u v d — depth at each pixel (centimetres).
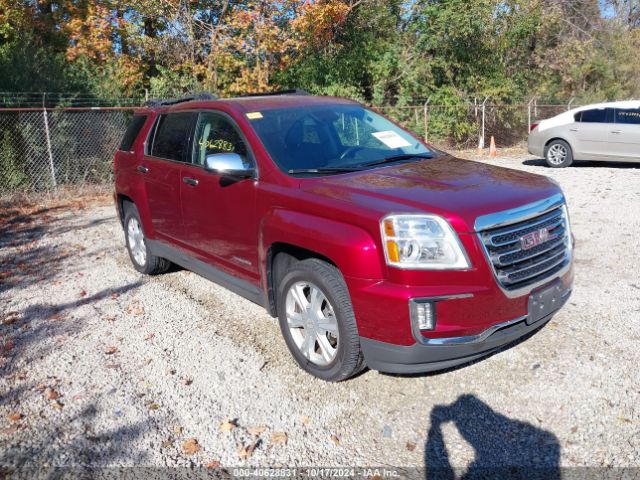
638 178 1192
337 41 1933
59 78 1298
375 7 1938
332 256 369
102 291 615
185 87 1630
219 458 336
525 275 369
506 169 455
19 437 362
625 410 358
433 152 511
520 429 348
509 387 390
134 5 1659
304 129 477
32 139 1198
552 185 413
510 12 2008
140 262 659
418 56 1925
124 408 389
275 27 1662
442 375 408
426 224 346
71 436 362
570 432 343
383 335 353
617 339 446
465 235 344
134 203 636
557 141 1434
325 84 1819
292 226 396
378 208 360
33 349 483
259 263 446
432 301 343
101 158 1293
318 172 433
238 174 445
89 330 516
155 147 594
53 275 682
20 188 1175
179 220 547
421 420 362
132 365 447
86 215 1028
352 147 480
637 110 1328
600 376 396
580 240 725
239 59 1703
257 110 488
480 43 1936
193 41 1703
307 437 351
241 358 450
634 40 2925
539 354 429
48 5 1830
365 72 1881
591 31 2745
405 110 1850
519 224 366
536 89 2408
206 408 385
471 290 344
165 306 563
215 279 517
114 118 1303
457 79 1947
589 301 523
